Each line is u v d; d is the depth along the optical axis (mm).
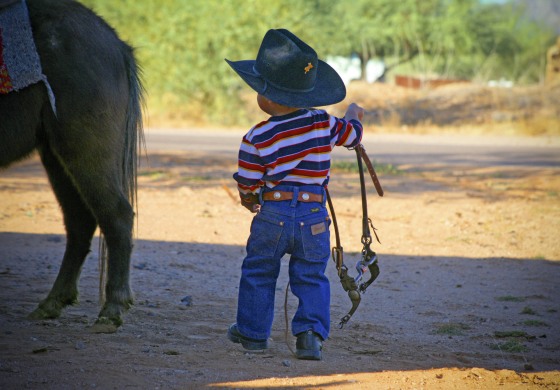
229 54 56625
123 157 10281
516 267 15688
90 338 9469
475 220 20922
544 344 10375
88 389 7512
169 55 57656
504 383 8305
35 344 9086
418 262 15969
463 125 58219
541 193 26344
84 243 10766
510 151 41500
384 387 7984
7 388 7449
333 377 8281
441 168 33156
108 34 10203
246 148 8586
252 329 8977
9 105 9195
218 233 18328
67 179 10523
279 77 8523
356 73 90312
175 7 58219
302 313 8883
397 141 47062
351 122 9047
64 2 9984
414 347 9938
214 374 8195
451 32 80625
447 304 12594
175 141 42906
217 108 58406
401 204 23297
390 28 79812
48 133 9602
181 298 12172
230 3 56906
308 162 8633
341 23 78438
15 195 23047
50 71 9430
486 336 10703
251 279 8922
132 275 13641
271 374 8305
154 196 23516
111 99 9852
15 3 9367
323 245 8805
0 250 15250
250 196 8812
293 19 58500
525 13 103812
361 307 12211
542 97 65125
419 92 69125
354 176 29734
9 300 11383
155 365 8438
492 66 92812
